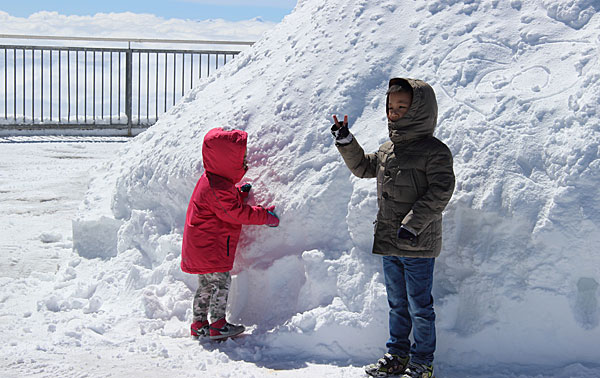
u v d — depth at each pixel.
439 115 3.74
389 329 3.21
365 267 3.47
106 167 6.57
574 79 3.64
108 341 3.56
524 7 4.17
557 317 3.18
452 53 4.04
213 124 4.67
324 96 4.21
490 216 3.33
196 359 3.31
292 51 4.82
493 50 3.98
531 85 3.71
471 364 3.22
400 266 3.15
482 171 3.44
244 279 3.85
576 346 3.16
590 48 3.74
